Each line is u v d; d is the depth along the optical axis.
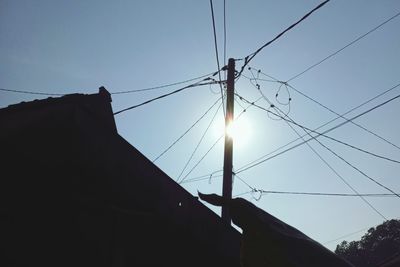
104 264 5.99
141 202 6.58
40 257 5.29
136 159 6.80
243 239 4.16
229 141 11.53
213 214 8.30
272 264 3.88
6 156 5.29
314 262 3.92
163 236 7.32
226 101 12.10
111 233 6.21
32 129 5.91
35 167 5.39
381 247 54.75
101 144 6.24
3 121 6.19
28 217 5.33
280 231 4.09
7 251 5.09
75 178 5.67
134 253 6.75
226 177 10.99
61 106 6.01
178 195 7.46
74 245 5.58
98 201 5.72
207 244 7.99
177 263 7.81
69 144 5.74
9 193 5.24
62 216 5.54
